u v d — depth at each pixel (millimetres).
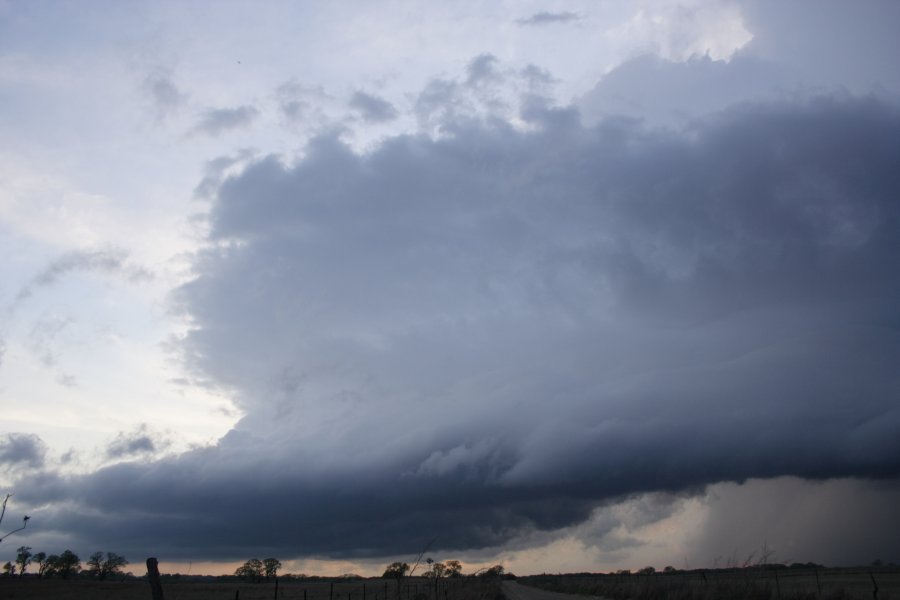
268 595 80938
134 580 124125
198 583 127000
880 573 85188
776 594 33844
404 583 75375
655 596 41938
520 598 54500
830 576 74750
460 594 50781
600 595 53094
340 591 84688
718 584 38156
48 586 91875
